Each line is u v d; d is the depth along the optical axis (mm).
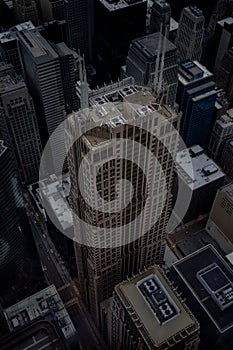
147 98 186875
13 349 148375
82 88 174000
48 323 152500
